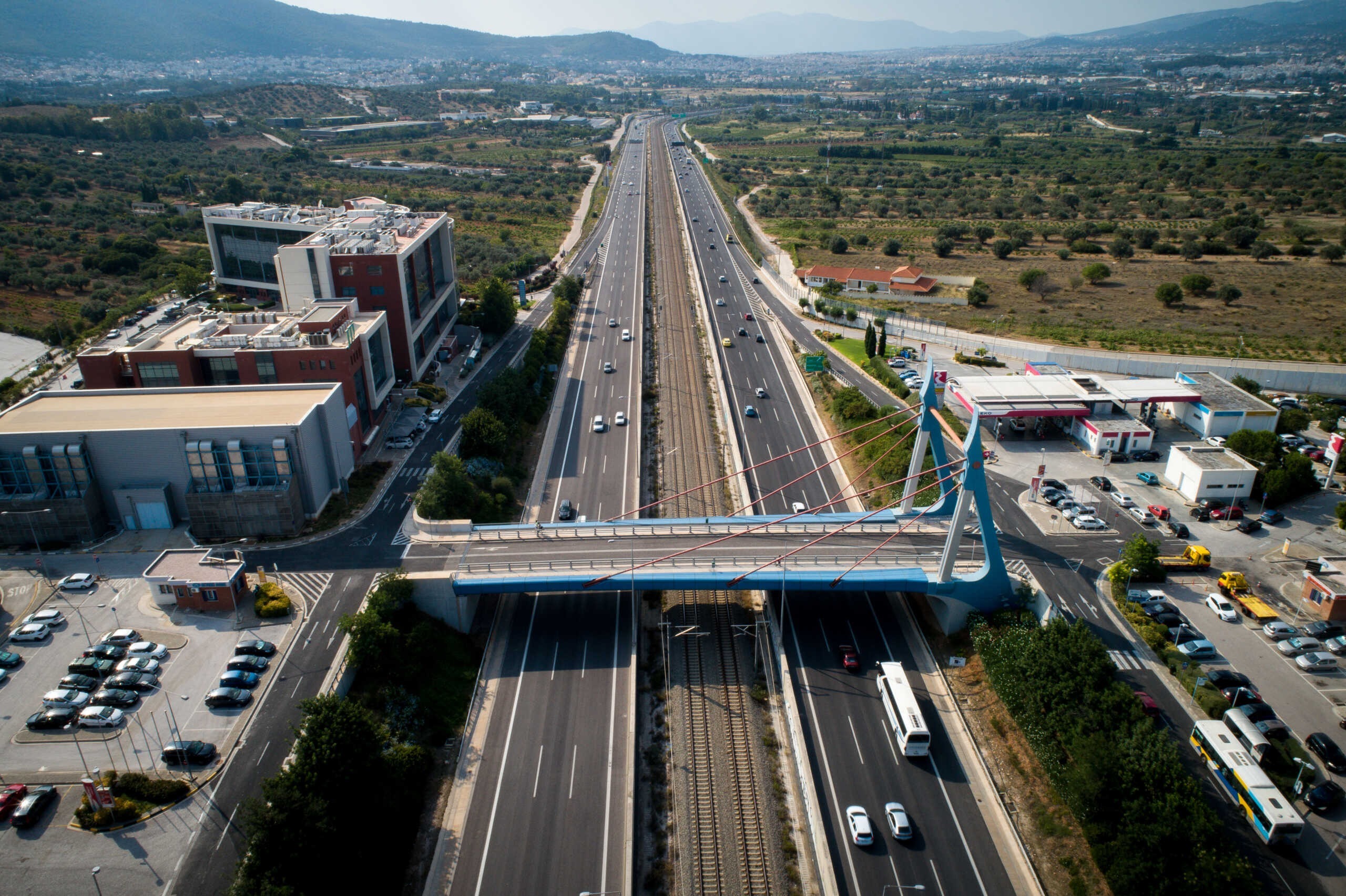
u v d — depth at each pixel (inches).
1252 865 2682.1
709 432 5949.8
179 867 2610.7
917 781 3085.6
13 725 3107.8
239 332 5290.4
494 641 3833.7
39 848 2655.0
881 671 3641.7
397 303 6122.1
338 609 3715.6
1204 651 3582.7
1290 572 4200.3
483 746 3248.0
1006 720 3309.5
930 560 3966.5
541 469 5369.1
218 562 3818.9
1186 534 4505.4
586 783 3078.2
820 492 5098.4
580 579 3730.3
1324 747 3073.3
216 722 3139.8
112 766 2942.9
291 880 2463.1
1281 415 5684.1
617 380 6830.7
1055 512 4726.9
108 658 3398.1
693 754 3240.7
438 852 2805.1
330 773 2691.9
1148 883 2549.2
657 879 2743.6
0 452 4128.9
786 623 3929.6
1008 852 2817.4
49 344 7170.3
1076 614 3873.0
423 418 5659.5
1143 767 2797.7
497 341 7529.5
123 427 4227.4
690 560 3892.7
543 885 2687.0
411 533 4276.6
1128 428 5393.7
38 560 4082.2
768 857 2834.6
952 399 6230.3
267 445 4227.4
